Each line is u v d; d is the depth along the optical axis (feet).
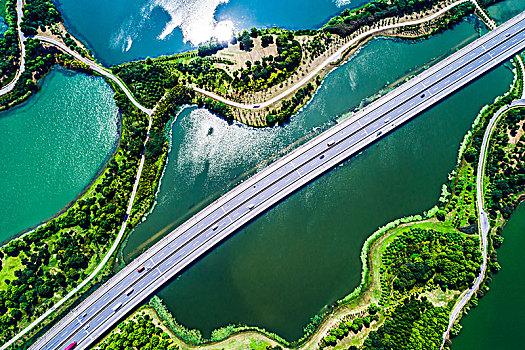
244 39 548.72
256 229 501.56
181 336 472.85
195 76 549.95
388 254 482.28
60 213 515.09
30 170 531.91
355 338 454.81
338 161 512.63
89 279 483.92
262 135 529.45
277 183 507.71
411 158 521.65
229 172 520.42
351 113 534.37
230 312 480.64
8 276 483.10
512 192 487.61
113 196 509.76
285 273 489.67
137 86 548.31
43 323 469.16
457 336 457.27
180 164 525.75
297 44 549.54
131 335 458.50
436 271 467.52
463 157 517.55
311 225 501.97
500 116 527.81
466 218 490.49
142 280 485.97
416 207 504.43
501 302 465.47
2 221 515.09
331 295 479.00
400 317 445.37
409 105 530.27
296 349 462.60
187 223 499.10
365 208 505.66
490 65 547.08
